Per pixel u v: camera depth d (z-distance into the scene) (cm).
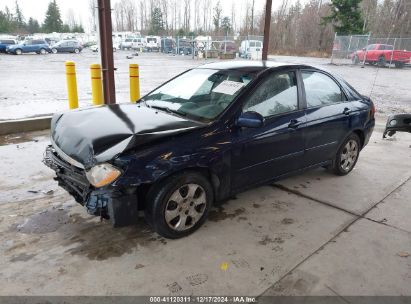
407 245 312
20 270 258
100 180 259
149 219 293
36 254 277
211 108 334
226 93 344
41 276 253
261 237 316
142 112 347
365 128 474
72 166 285
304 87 395
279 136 358
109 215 273
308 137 393
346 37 2689
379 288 255
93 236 305
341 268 276
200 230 322
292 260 284
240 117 318
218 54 3144
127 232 313
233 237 313
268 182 374
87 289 242
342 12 3950
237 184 341
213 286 250
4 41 3073
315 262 282
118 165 261
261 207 374
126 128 298
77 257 276
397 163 537
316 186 437
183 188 299
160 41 4244
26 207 350
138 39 4709
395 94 1273
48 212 342
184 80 408
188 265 272
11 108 798
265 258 285
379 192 425
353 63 2672
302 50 4659
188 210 305
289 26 5328
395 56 2469
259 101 347
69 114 346
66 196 377
